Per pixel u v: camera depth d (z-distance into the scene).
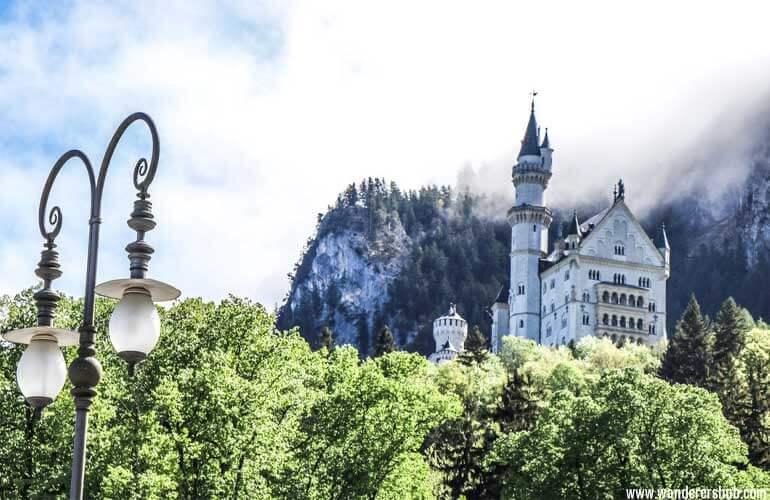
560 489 75.69
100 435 45.75
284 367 58.06
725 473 71.19
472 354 168.25
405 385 64.56
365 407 61.59
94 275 15.83
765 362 155.25
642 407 74.50
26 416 49.16
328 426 60.59
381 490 64.19
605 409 75.69
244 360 56.72
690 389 77.81
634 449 74.19
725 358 165.50
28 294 52.81
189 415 48.03
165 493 44.62
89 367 15.72
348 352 70.44
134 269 15.43
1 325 51.06
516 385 112.19
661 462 73.75
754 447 104.88
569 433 76.19
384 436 60.97
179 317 58.34
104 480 42.28
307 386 66.06
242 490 47.19
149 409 48.38
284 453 50.81
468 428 99.31
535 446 78.81
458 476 95.38
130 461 45.12
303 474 56.75
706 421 74.62
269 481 55.34
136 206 15.48
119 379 50.88
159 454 44.47
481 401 135.38
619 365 199.50
